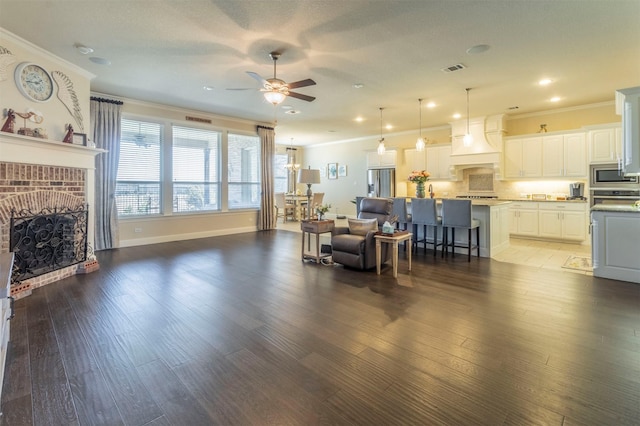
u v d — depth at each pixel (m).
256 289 3.59
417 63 4.16
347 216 11.04
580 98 5.76
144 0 2.79
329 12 2.99
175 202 6.70
